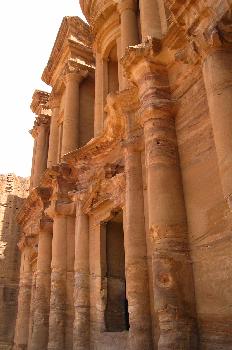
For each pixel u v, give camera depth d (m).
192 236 8.73
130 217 10.79
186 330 7.93
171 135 10.02
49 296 17.59
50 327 14.82
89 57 21.88
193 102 9.73
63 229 16.28
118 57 16.78
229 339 7.20
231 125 7.19
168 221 8.88
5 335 28.12
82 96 20.83
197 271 8.37
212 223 8.20
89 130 20.02
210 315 7.79
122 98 12.18
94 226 14.55
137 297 9.81
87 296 13.73
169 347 7.83
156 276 8.59
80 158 16.22
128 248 10.49
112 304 13.15
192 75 9.94
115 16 17.58
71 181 16.98
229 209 6.75
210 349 7.62
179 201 9.18
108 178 13.55
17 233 32.72
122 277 13.76
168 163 9.59
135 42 15.09
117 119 12.98
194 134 9.46
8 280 30.45
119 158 14.06
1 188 34.06
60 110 22.59
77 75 20.81
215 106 7.53
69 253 15.98
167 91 10.58
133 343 9.39
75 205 16.34
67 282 15.51
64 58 22.28
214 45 7.83
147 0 13.54
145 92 10.61
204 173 8.81
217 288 7.72
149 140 10.04
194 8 8.64
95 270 13.77
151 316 9.61
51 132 22.64
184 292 8.26
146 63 10.73
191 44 8.41
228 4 7.68
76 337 13.13
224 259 7.66
